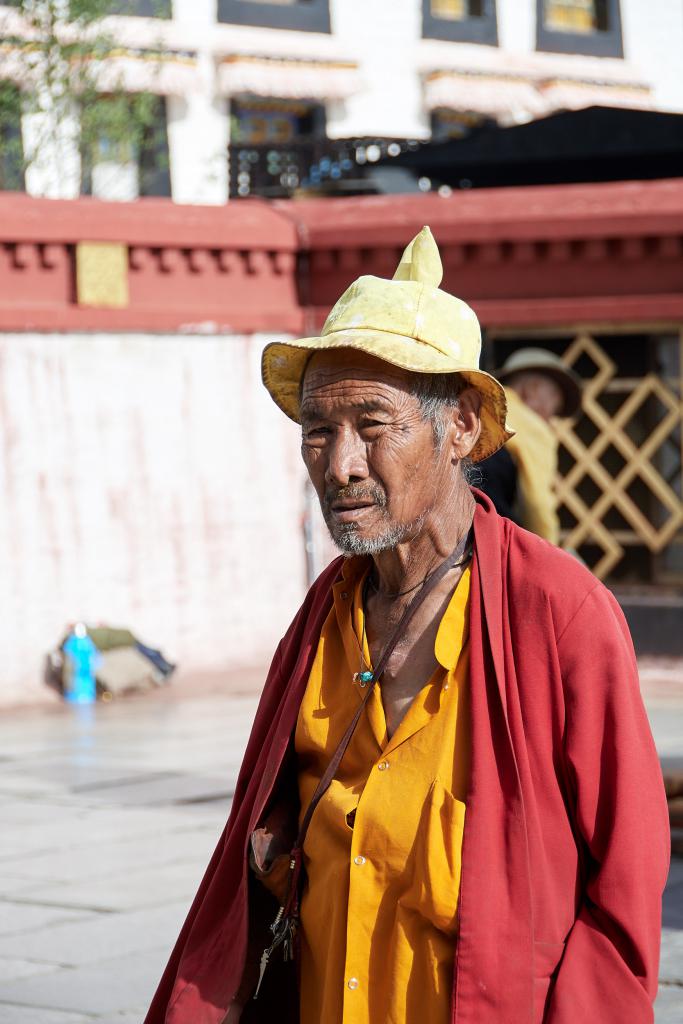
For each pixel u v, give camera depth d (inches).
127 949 263.9
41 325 583.2
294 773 126.0
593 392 614.5
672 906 273.7
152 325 610.9
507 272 625.3
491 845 109.9
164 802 382.0
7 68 796.6
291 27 1173.7
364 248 640.4
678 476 603.8
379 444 116.4
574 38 1311.5
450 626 116.6
